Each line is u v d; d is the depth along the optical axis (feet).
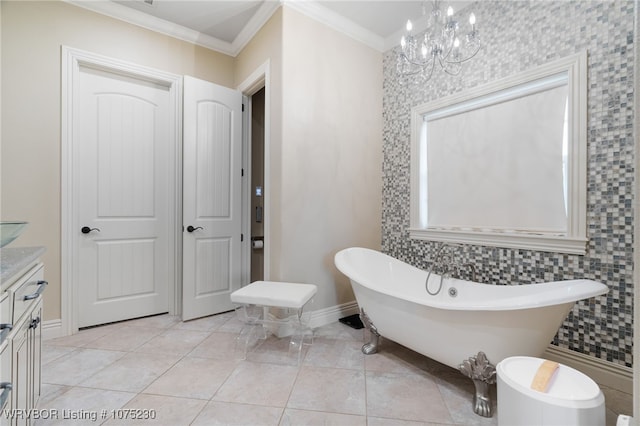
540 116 6.64
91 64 8.02
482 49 7.51
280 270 7.84
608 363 5.51
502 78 7.09
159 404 4.87
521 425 3.44
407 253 9.42
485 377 4.76
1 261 3.38
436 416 4.69
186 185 8.68
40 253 4.14
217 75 10.11
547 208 6.51
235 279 9.80
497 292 6.29
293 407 4.84
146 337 7.55
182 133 9.25
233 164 9.78
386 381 5.65
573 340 5.96
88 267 8.11
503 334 4.59
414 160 9.18
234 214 9.79
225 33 9.59
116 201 8.54
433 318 5.20
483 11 7.49
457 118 8.27
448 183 8.50
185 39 9.47
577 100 5.87
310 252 8.38
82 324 8.03
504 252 7.04
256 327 8.27
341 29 9.07
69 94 7.63
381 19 8.96
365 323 6.77
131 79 8.82
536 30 6.52
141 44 8.71
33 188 7.21
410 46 6.56
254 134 11.27
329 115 8.82
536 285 5.60
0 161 6.85
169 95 9.41
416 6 8.32
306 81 8.29
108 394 5.12
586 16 5.79
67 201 7.59
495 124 7.45
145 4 8.18
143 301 9.01
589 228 5.74
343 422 4.51
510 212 7.14
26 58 7.12
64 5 7.61
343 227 9.18
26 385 3.68
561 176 6.31
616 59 5.44
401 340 6.02
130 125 8.78
